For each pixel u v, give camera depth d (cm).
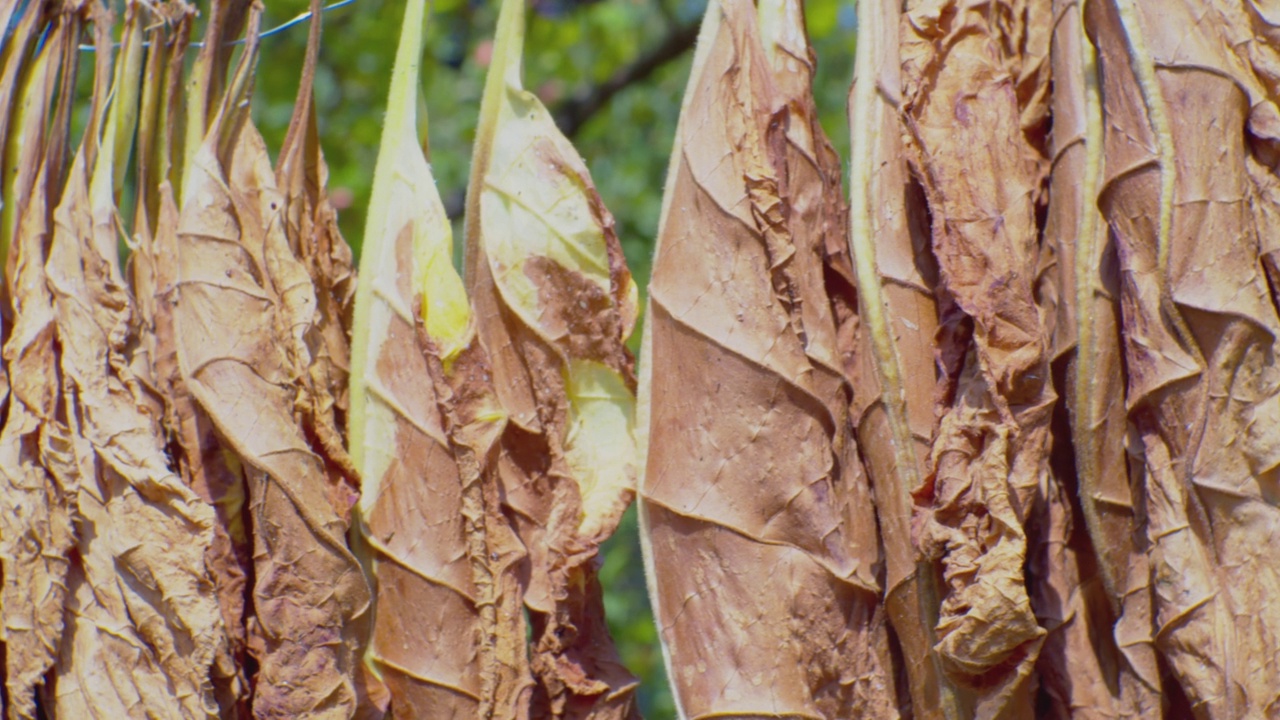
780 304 116
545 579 118
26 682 116
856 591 116
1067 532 117
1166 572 113
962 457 113
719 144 117
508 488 118
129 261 122
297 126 121
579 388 119
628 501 118
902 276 116
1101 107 116
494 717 116
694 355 116
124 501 116
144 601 115
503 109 120
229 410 116
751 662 115
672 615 116
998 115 116
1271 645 112
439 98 251
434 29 247
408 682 117
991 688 113
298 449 116
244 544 118
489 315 119
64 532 116
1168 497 113
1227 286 113
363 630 116
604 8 246
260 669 116
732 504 115
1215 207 114
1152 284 114
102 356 117
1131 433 115
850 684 115
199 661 114
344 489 117
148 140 122
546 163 119
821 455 115
